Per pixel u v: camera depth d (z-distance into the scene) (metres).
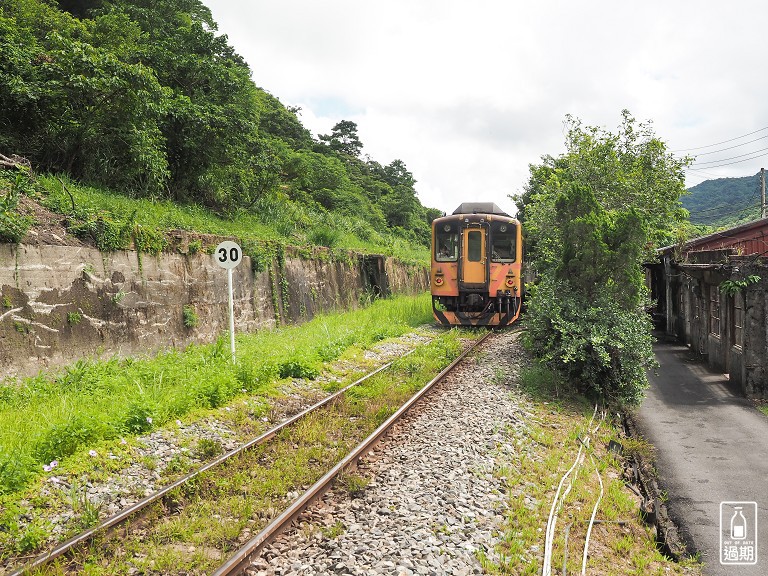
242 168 20.36
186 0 23.11
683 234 17.80
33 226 9.53
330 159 47.16
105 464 5.98
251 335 14.61
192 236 13.52
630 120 17.17
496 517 5.05
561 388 9.65
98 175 14.55
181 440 6.91
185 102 17.27
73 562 4.26
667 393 10.38
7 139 12.74
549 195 16.62
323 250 22.14
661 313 19.17
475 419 7.86
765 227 17.28
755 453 7.08
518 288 17.55
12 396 7.62
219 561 4.16
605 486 6.02
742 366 10.19
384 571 4.09
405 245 45.31
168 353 11.02
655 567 4.55
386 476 5.94
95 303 10.24
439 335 16.50
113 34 16.94
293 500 5.28
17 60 12.63
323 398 9.39
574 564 4.40
